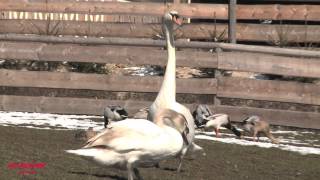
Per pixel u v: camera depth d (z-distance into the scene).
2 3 23.95
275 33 21.33
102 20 26.44
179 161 11.67
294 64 18.91
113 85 19.64
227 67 18.98
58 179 9.03
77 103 19.23
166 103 10.38
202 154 12.93
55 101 19.31
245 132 17.02
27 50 20.44
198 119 16.34
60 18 25.48
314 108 19.16
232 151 13.74
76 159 10.98
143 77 19.45
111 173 9.95
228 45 19.20
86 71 21.33
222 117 15.84
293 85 18.67
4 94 20.56
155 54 19.73
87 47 20.14
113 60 19.95
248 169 11.73
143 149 8.26
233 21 21.11
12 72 20.12
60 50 20.25
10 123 16.31
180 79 19.03
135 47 21.11
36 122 16.83
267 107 19.34
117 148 8.12
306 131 17.88
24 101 19.45
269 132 15.58
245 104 19.44
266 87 18.80
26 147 11.91
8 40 20.77
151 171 10.50
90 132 13.38
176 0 24.39
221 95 18.95
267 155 13.59
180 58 19.20
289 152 14.24
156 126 8.46
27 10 23.86
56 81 19.95
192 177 10.26
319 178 11.41
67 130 15.52
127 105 18.83
